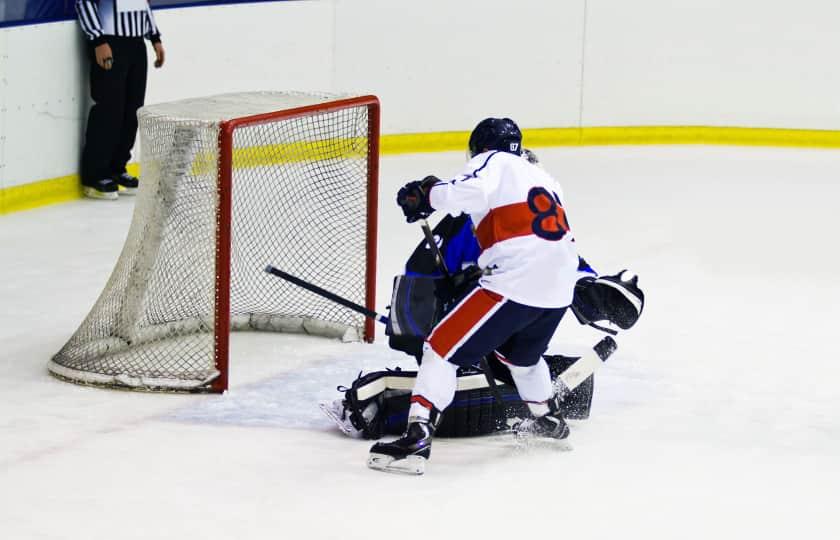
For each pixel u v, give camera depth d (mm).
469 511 8859
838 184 25266
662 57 28984
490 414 10547
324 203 14625
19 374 12102
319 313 13969
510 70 27812
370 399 10352
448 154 27141
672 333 14227
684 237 19781
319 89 25297
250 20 23719
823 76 29547
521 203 9273
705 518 8914
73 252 17531
